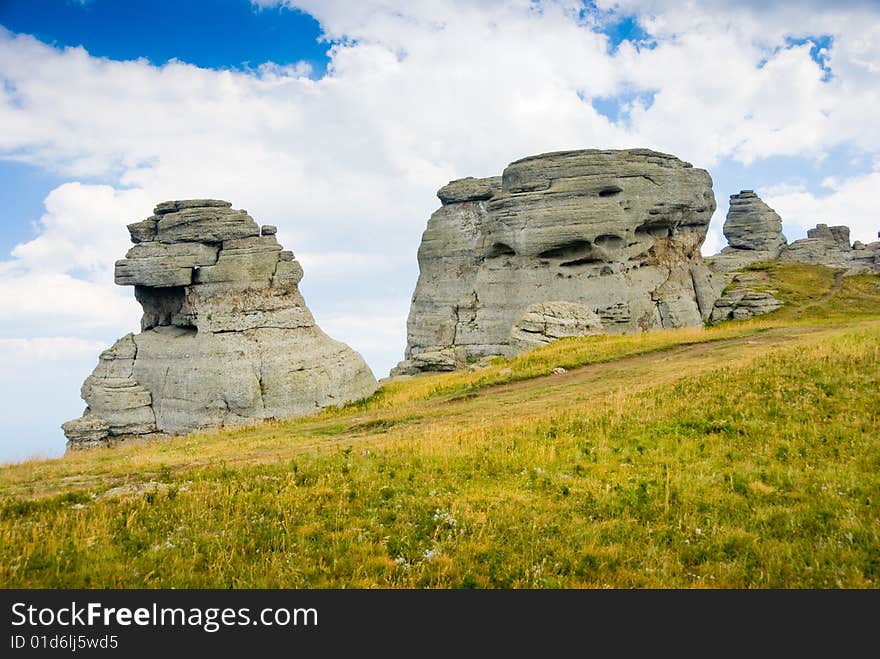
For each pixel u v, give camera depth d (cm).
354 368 5181
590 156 7300
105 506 1580
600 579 1149
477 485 1645
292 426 3888
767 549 1198
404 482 1694
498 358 6156
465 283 8425
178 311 5109
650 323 7312
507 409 2948
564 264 7300
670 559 1200
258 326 4950
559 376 3834
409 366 6525
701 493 1487
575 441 2006
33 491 1933
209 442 3334
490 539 1300
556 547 1258
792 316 7206
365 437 2731
